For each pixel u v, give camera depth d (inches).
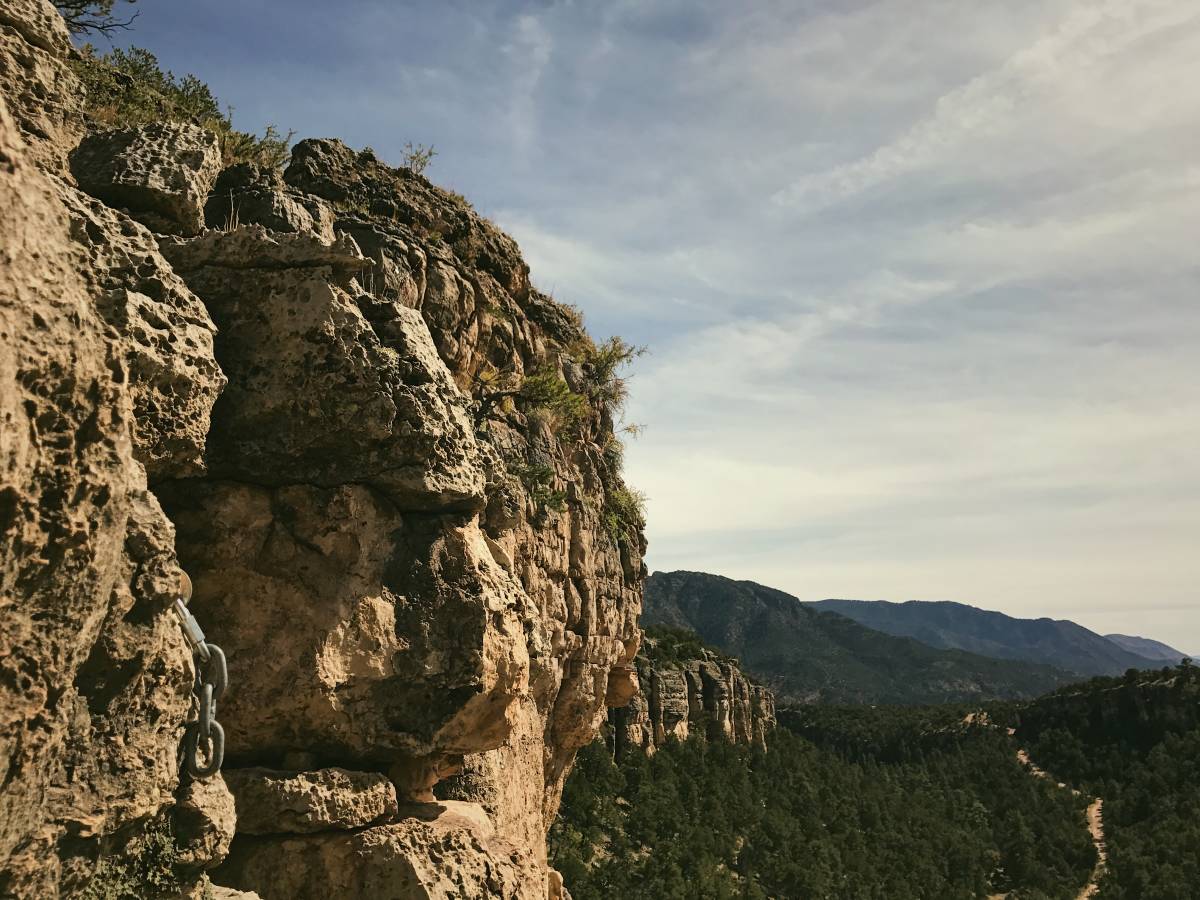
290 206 489.1
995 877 4276.6
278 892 319.3
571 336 1054.4
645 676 4062.5
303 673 319.0
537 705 820.0
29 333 165.9
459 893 337.1
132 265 262.5
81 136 331.6
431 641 341.7
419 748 340.8
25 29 271.0
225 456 323.3
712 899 2568.9
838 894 3213.6
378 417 328.5
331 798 327.3
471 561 357.1
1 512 160.9
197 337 275.0
